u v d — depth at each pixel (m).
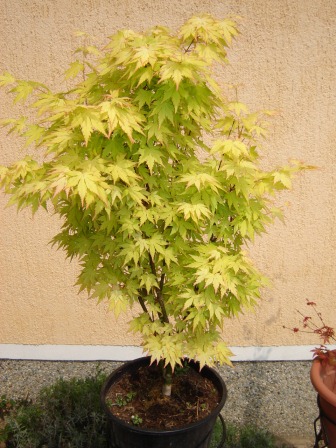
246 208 2.13
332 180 3.37
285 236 3.48
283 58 3.13
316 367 2.57
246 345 3.75
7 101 3.21
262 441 2.80
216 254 2.08
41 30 3.09
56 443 2.75
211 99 2.05
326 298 3.63
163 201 2.13
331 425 2.41
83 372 3.64
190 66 1.84
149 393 2.56
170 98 1.92
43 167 2.09
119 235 2.18
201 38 2.02
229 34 2.02
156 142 2.08
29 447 2.68
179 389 2.58
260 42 3.10
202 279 2.00
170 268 2.25
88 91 2.08
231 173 1.94
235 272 2.06
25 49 3.12
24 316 3.70
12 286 3.63
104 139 1.97
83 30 3.09
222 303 2.26
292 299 3.63
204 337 2.34
